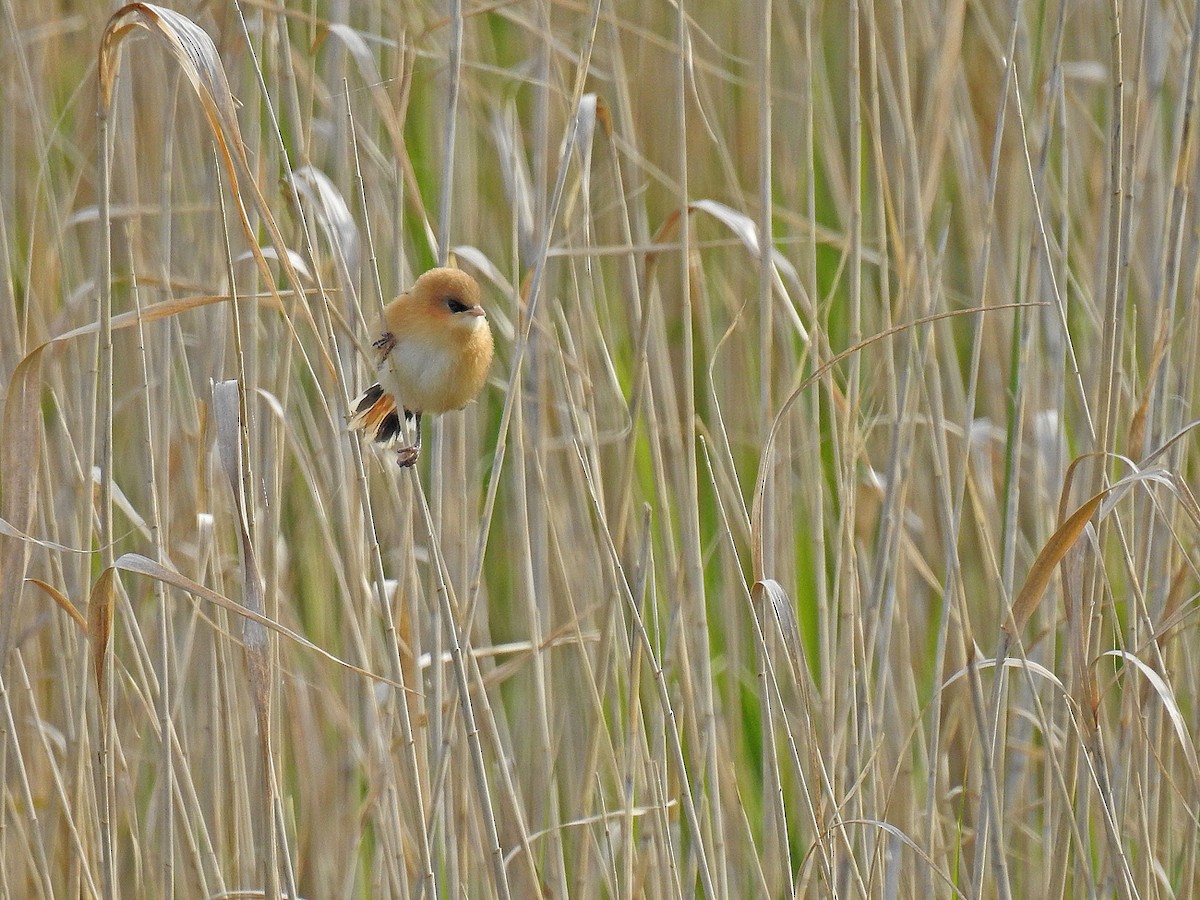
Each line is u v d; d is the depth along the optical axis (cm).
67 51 927
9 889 730
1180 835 740
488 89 948
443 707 710
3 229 711
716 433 811
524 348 608
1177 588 672
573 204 700
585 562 789
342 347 689
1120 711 686
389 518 802
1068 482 570
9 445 543
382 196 801
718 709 762
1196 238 698
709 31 1009
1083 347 850
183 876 712
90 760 672
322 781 804
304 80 766
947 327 820
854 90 668
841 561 680
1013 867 777
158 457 707
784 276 902
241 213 479
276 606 673
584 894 689
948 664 819
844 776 676
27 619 772
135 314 556
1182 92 635
